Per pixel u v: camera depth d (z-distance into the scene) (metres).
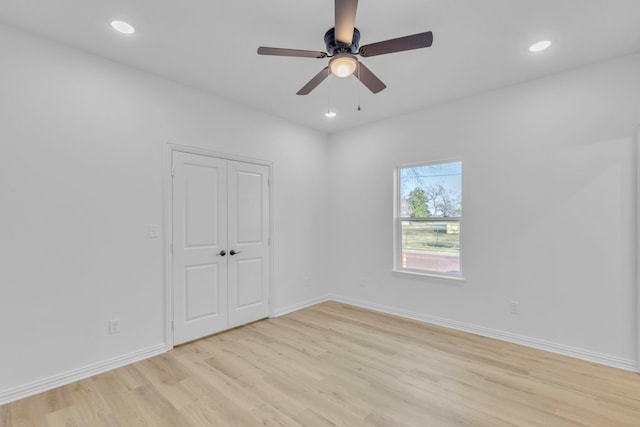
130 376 2.50
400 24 2.18
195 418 1.98
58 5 1.98
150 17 2.11
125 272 2.73
